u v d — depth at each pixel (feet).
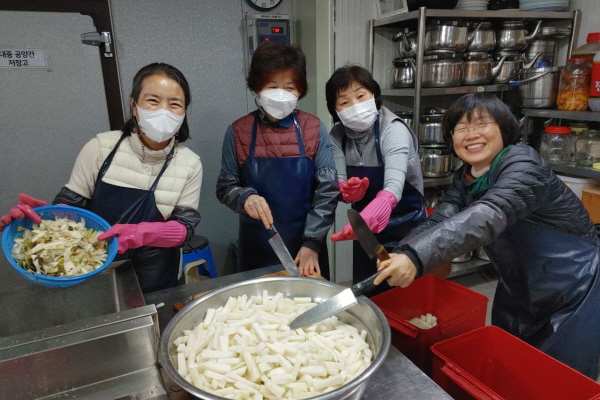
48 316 3.69
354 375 2.71
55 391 2.59
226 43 8.25
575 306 4.33
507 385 3.92
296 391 2.55
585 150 7.84
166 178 4.53
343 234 4.55
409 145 5.83
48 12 6.75
